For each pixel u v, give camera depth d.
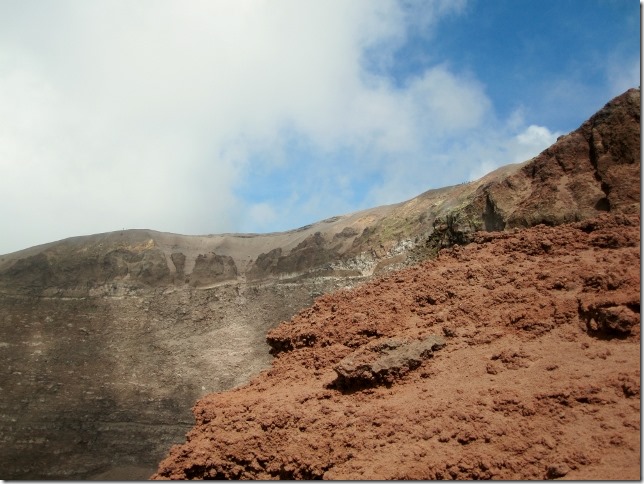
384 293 14.49
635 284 10.42
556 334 10.40
